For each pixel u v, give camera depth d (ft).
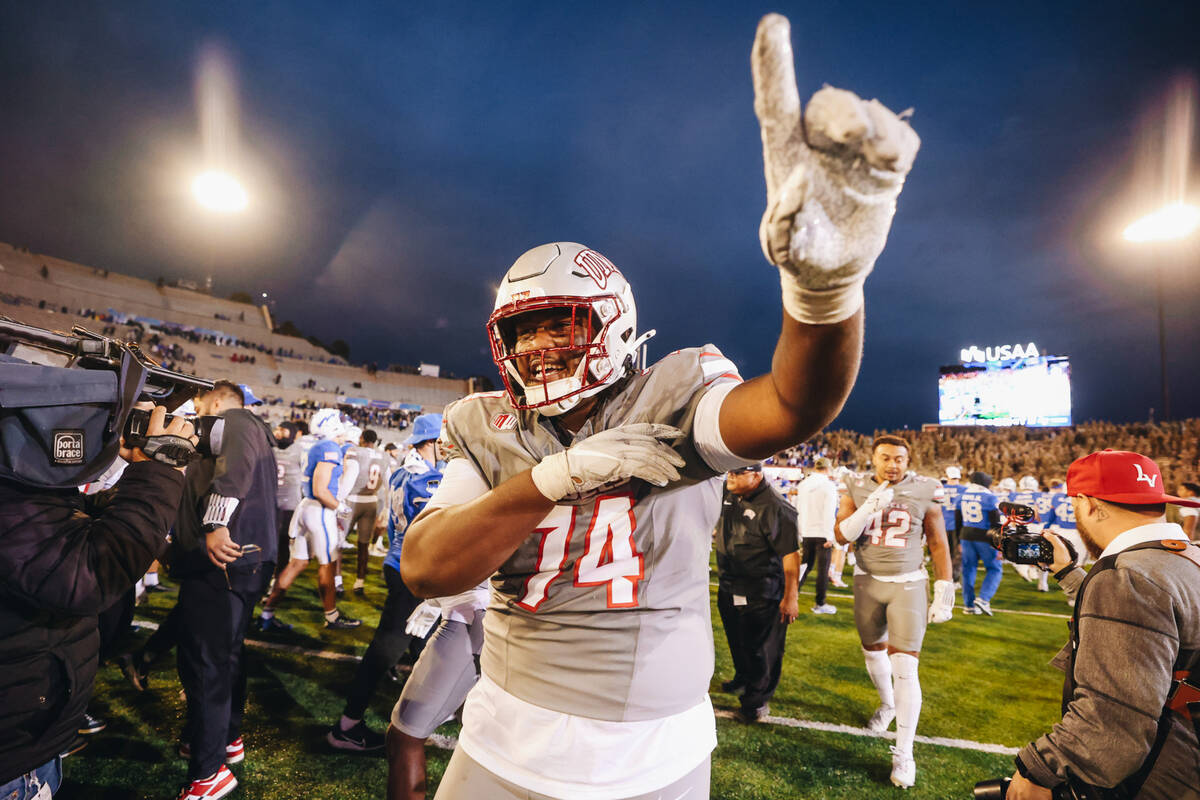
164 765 9.33
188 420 5.33
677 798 3.63
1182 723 4.33
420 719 6.73
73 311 119.55
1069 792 4.60
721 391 3.34
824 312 2.29
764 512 11.64
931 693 14.11
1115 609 4.46
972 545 23.16
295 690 12.17
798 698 13.39
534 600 3.75
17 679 4.00
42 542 4.07
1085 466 5.49
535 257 3.94
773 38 1.91
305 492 16.44
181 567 8.27
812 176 1.92
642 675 3.58
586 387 3.75
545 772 3.58
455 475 4.06
